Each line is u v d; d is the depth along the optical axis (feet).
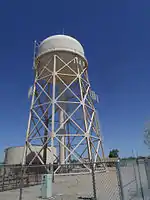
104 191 33.45
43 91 82.64
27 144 77.82
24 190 41.83
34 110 83.15
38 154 73.46
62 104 87.25
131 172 26.00
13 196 35.12
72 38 94.17
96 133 87.25
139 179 25.32
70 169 69.87
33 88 88.12
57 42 88.58
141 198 24.41
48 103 78.43
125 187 23.90
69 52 87.76
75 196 31.81
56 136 72.23
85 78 96.84
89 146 71.67
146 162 27.55
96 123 90.27
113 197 28.63
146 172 27.20
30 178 55.93
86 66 97.45
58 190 37.73
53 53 87.56
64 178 56.08
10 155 106.32
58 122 85.40
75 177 57.88
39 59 91.15
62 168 67.97
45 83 93.45
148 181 26.63
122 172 24.38
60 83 94.02
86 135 73.77
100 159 78.18
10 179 52.44
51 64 89.40
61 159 80.53
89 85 95.14
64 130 85.71
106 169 74.74
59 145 83.66
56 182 48.03
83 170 69.21
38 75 92.38
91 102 92.63
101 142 86.79
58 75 87.25
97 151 78.28
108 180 47.70
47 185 33.63
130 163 26.27
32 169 59.82
